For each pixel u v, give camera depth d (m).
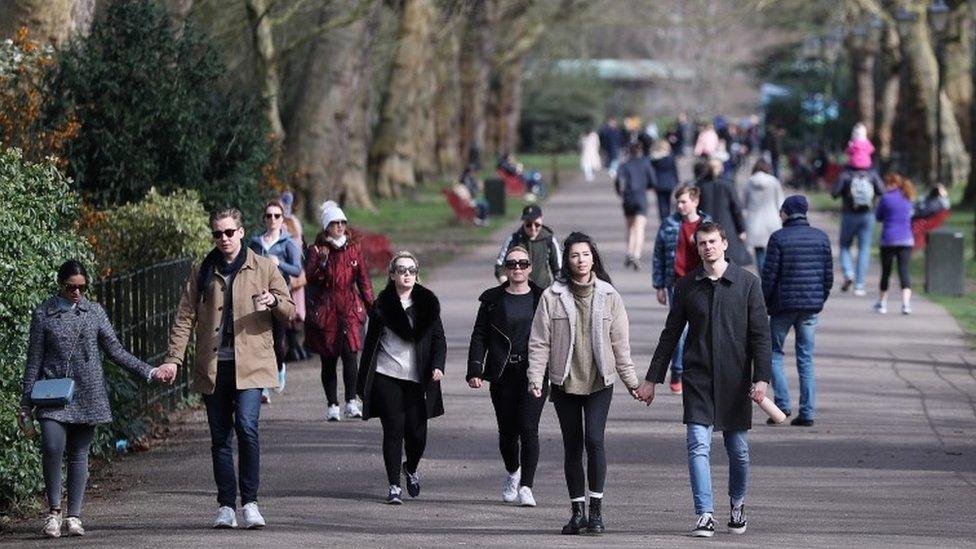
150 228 45.28
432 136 160.38
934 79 137.00
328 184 99.00
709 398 28.66
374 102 149.25
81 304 29.62
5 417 30.52
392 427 32.59
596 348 29.31
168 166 49.38
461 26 148.38
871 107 166.62
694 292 28.81
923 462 36.19
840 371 49.91
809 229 41.09
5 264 30.44
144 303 41.00
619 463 36.34
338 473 35.69
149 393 41.47
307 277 42.28
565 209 134.88
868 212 70.56
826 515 30.75
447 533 29.14
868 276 79.25
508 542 28.02
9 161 31.75
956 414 42.47
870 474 34.88
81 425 29.52
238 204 51.09
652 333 57.50
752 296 28.69
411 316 32.84
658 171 91.25
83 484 29.66
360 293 42.62
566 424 29.52
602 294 29.55
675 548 27.05
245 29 84.56
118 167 48.22
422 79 156.00
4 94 43.81
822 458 36.72
